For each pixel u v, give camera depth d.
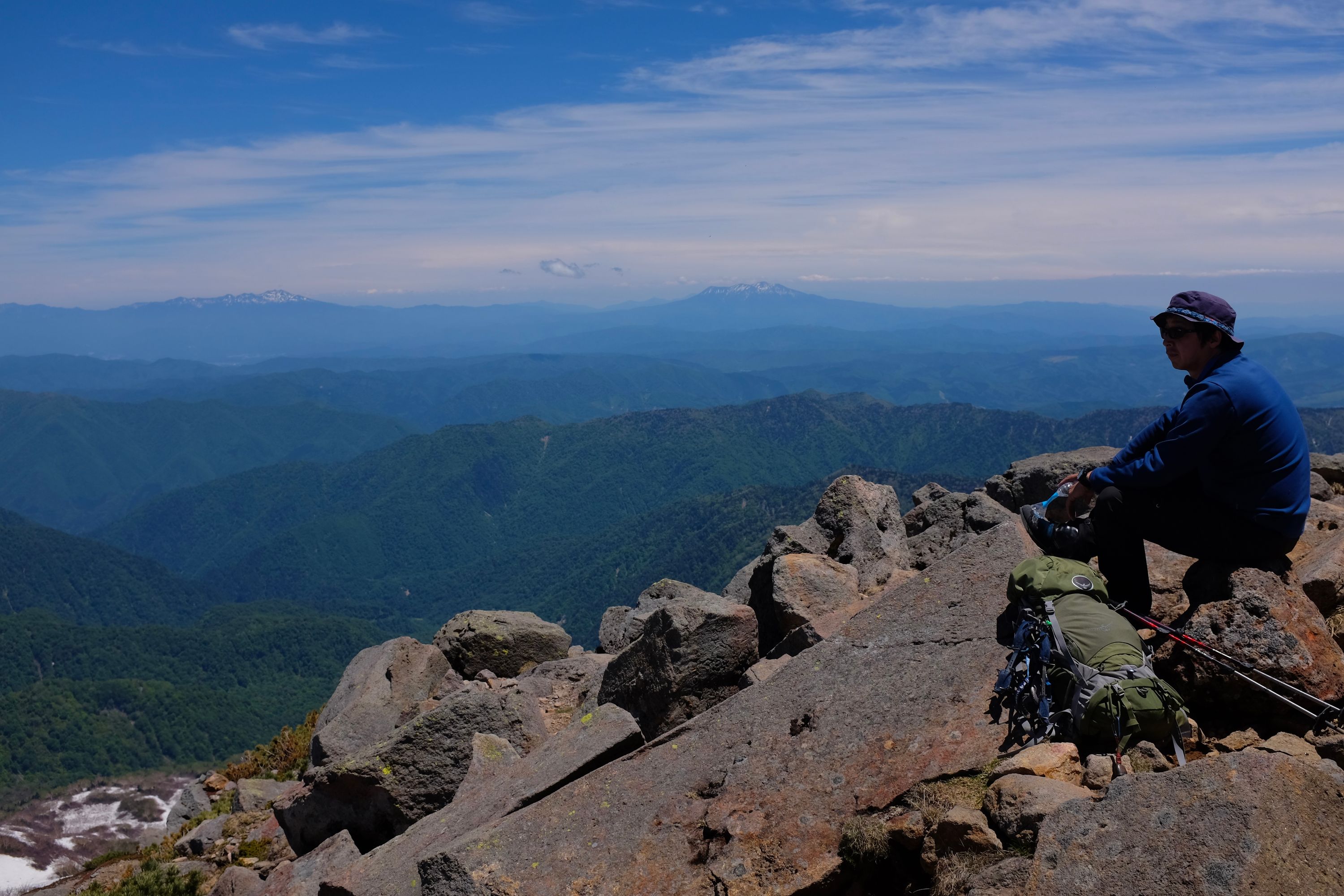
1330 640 5.29
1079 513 6.59
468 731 8.58
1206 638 5.31
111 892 10.41
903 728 5.63
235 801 13.16
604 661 12.29
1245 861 3.27
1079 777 4.56
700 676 8.47
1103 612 5.18
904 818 4.86
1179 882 3.36
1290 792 3.48
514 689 9.46
